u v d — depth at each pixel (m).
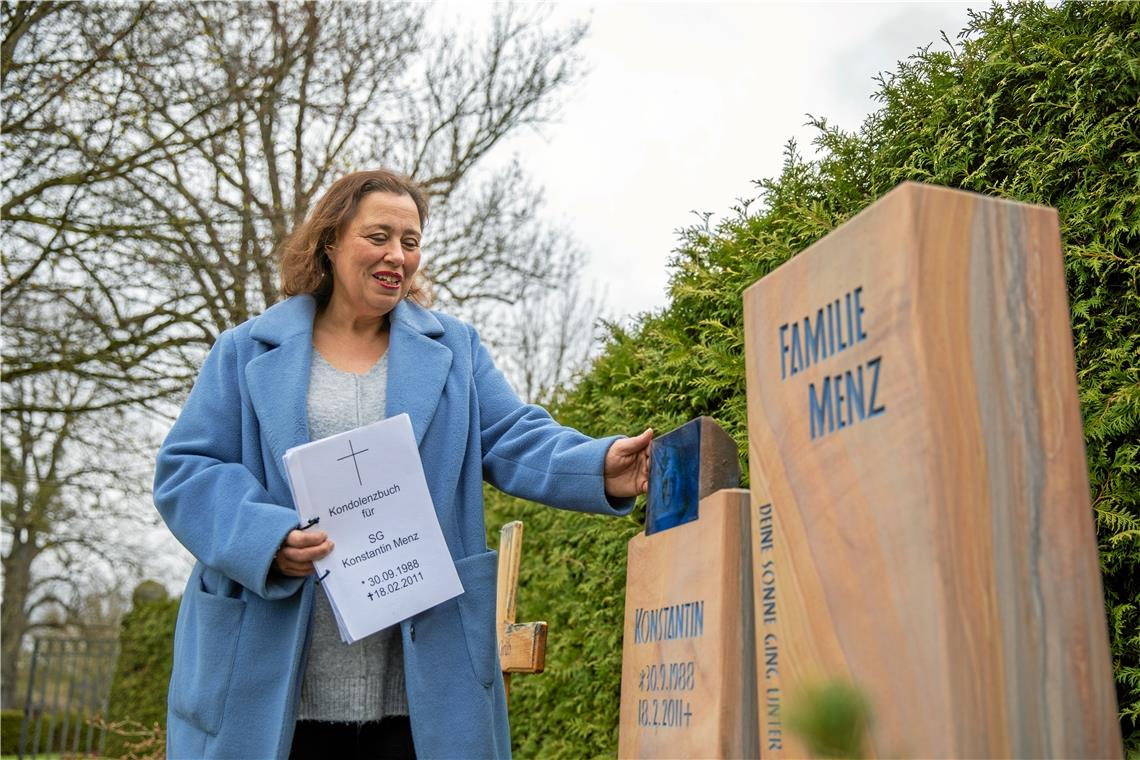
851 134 2.57
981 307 0.90
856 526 0.95
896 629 0.88
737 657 1.23
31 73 7.17
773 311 1.13
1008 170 2.12
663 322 3.10
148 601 9.68
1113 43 1.92
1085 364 1.94
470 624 1.81
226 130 7.41
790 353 1.09
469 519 1.88
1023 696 0.84
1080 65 1.97
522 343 10.64
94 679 10.37
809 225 2.47
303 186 8.04
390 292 1.92
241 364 1.93
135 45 7.36
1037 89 2.03
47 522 9.40
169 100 7.36
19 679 15.70
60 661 9.52
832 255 1.02
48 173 7.26
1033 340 0.91
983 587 0.85
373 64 8.21
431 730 1.74
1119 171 1.91
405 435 1.79
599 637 3.15
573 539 3.45
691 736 1.27
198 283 7.46
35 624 14.67
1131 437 1.89
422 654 1.76
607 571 3.16
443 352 1.96
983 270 0.91
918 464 0.87
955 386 0.88
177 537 1.78
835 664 0.97
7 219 7.07
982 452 0.87
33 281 7.36
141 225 7.23
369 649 1.79
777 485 1.10
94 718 8.27
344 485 1.74
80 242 7.25
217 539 1.71
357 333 2.01
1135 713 1.79
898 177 2.33
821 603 1.00
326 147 8.27
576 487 1.78
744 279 2.69
